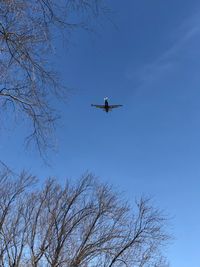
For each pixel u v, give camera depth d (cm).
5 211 2616
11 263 2550
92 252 2670
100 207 2798
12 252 2570
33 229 2645
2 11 818
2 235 2580
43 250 2608
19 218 2648
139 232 2812
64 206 2742
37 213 2688
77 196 2791
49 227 2664
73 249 2659
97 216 2764
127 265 2700
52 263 2580
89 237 2698
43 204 2723
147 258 2775
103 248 2694
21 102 883
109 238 2731
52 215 2691
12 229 2609
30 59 849
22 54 842
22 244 2598
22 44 839
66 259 2617
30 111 891
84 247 2664
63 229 2666
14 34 836
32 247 2609
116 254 2702
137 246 2767
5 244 2569
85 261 2634
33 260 2577
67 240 2661
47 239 2638
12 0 813
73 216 2719
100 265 2686
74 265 2600
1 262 2544
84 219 2733
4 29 827
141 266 2745
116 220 3678
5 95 875
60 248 2620
